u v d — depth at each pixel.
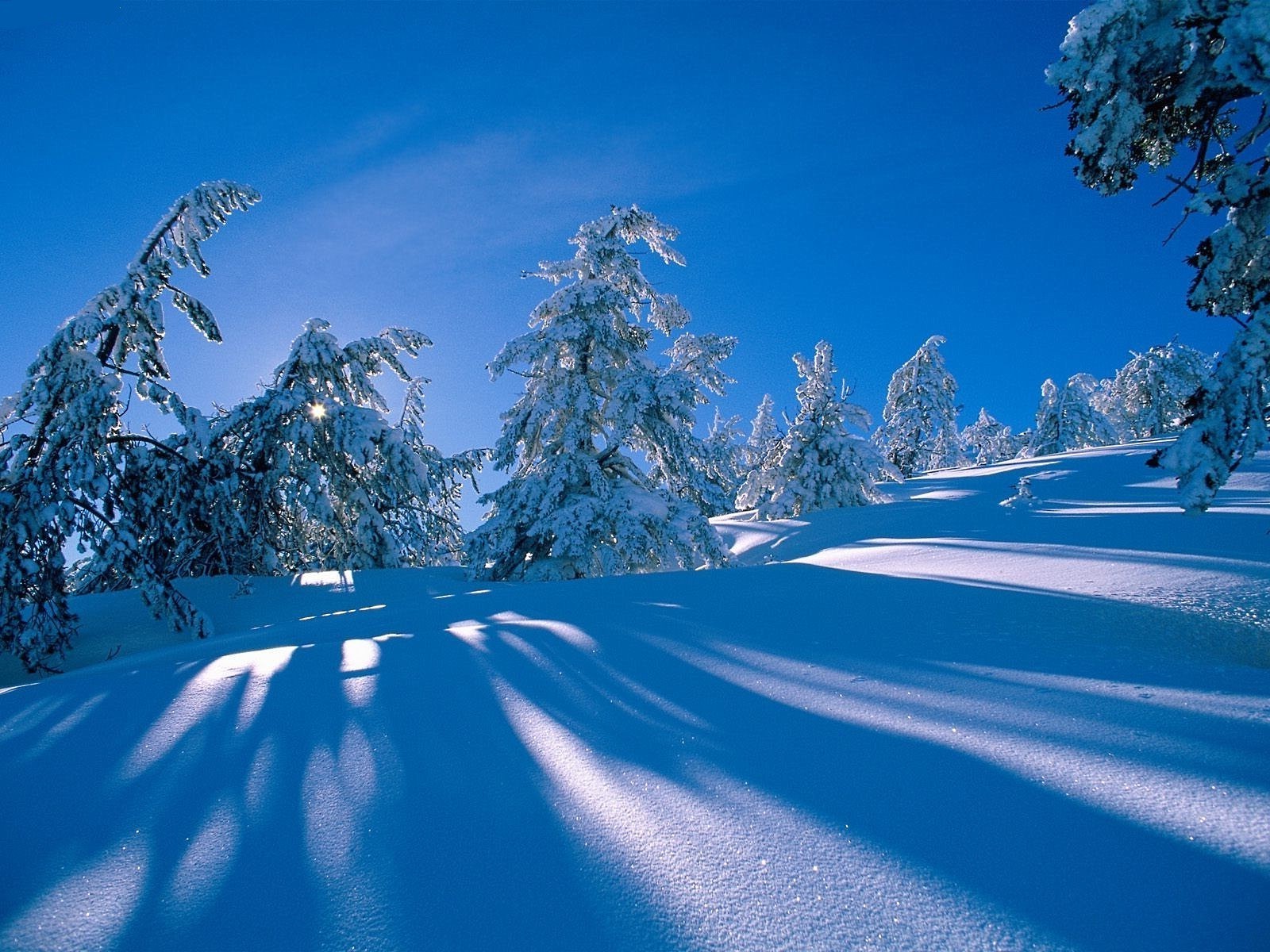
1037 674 3.20
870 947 1.42
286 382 15.06
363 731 3.04
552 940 1.53
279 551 15.80
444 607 7.27
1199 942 1.34
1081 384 43.69
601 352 15.20
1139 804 1.86
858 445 25.03
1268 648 3.44
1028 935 1.42
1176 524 8.74
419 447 17.22
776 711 2.92
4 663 9.20
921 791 2.07
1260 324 4.59
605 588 7.65
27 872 2.03
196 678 4.26
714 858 1.80
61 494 9.66
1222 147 5.82
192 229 12.67
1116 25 5.18
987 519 14.63
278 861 1.98
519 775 2.45
